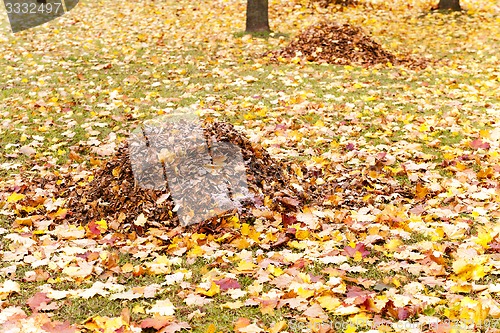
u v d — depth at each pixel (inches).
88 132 334.3
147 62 475.8
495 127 325.1
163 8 703.1
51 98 387.2
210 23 624.4
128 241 211.0
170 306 165.2
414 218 220.7
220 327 156.4
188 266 192.9
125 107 373.1
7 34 602.9
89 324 156.0
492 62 466.0
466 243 201.2
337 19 639.8
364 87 399.5
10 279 186.4
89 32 605.3
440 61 474.6
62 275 188.9
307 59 463.8
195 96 389.1
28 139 327.0
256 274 181.9
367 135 317.1
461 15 642.8
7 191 262.8
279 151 296.8
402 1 738.2
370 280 177.5
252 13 566.3
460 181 258.1
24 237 215.3
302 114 350.9
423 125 322.3
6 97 395.5
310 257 193.6
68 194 256.1
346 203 240.7
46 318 156.8
